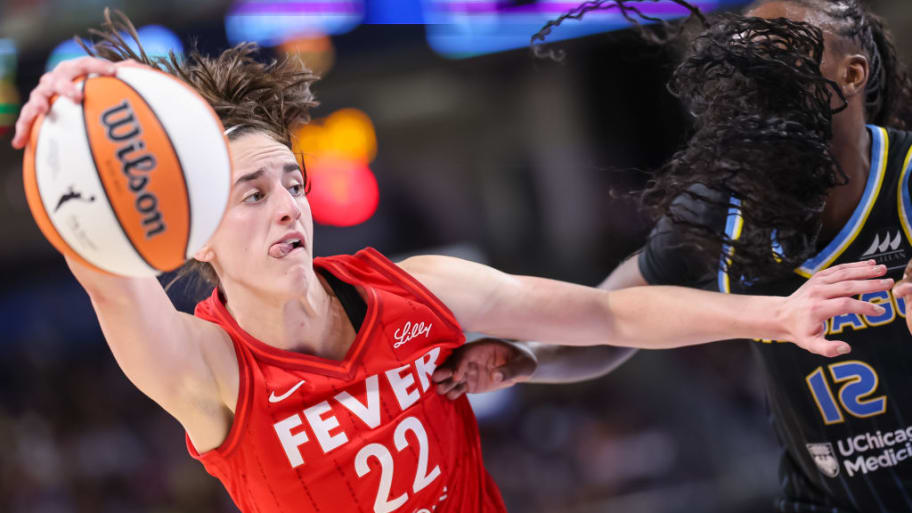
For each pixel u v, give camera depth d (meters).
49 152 2.44
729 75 3.25
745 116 3.20
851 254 3.39
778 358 3.64
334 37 12.01
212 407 2.98
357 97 15.49
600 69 14.95
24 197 17.45
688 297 3.24
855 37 3.40
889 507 3.59
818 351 2.79
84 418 15.52
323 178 15.04
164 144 2.45
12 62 11.63
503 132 16.77
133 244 2.47
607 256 16.66
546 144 16.50
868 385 3.46
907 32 14.07
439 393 3.36
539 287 3.38
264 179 2.93
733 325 3.07
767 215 3.24
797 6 3.43
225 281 3.06
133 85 2.50
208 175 2.52
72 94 2.45
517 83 15.99
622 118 15.11
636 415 14.18
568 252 16.98
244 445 3.02
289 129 3.42
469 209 17.53
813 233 3.37
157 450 14.59
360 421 3.09
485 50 12.42
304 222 3.00
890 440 3.50
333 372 3.07
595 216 16.62
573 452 13.80
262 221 2.91
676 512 11.62
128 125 2.44
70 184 2.42
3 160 16.84
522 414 14.36
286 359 3.04
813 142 3.13
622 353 4.27
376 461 3.10
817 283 2.87
